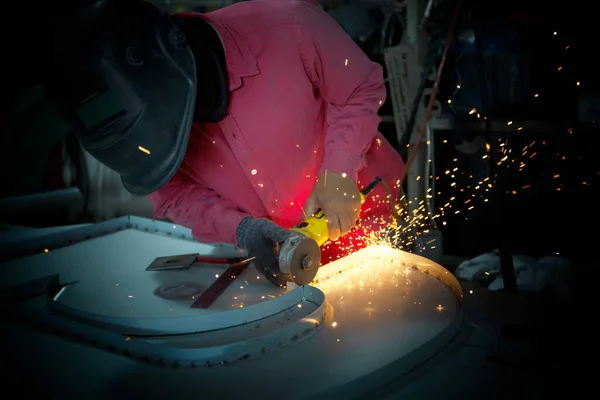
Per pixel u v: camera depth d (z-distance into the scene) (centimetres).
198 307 208
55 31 177
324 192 223
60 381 165
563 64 297
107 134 188
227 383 162
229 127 221
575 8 291
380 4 347
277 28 219
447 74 313
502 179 298
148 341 188
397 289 215
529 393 157
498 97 309
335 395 156
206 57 199
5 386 163
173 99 184
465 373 167
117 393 159
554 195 302
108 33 177
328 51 222
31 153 386
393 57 318
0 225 319
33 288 222
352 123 231
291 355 175
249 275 233
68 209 423
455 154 317
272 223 220
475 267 254
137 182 197
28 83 356
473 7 293
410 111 321
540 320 194
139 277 237
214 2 384
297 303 201
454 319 191
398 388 162
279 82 220
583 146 296
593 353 172
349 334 185
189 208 245
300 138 231
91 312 207
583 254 291
